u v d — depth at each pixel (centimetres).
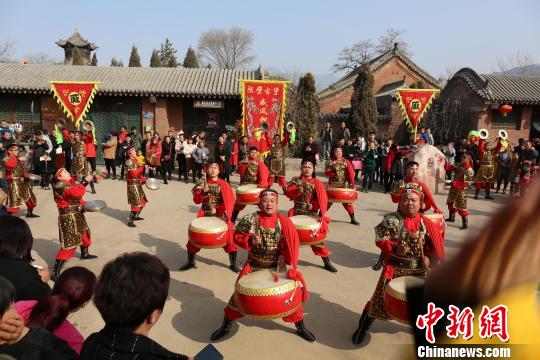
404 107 1634
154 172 1680
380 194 1384
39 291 309
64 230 633
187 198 1243
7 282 226
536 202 64
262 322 511
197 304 557
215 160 1475
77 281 270
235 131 1847
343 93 2988
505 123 2231
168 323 505
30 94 1928
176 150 1566
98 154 1944
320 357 438
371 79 2419
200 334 482
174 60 5147
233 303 450
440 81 3259
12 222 324
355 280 647
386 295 397
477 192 1320
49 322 260
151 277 198
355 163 1584
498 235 67
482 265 70
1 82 1877
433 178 1393
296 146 2219
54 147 1424
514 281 69
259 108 1716
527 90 2236
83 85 1606
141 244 798
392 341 471
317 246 672
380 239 429
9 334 219
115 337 195
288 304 411
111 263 204
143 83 1978
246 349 451
